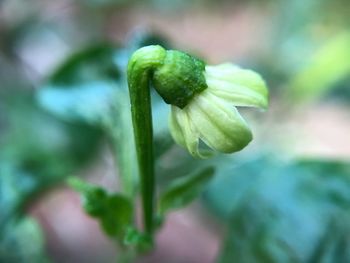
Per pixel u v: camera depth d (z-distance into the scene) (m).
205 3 0.18
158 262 0.11
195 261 0.11
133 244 0.05
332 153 0.15
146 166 0.05
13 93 0.10
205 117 0.05
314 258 0.06
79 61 0.07
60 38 0.13
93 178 0.10
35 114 0.09
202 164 0.09
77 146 0.09
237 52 0.18
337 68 0.11
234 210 0.06
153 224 0.05
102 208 0.05
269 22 0.16
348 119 0.15
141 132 0.05
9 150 0.08
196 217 0.11
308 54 0.14
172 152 0.09
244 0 0.19
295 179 0.06
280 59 0.14
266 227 0.06
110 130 0.07
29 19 0.12
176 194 0.05
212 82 0.05
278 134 0.12
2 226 0.07
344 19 0.14
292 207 0.06
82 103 0.07
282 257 0.06
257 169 0.09
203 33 0.19
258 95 0.05
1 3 0.11
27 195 0.07
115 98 0.07
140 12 0.16
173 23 0.18
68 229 0.11
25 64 0.12
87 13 0.14
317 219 0.06
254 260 0.06
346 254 0.06
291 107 0.12
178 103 0.05
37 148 0.09
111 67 0.07
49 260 0.07
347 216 0.06
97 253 0.11
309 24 0.14
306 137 0.13
